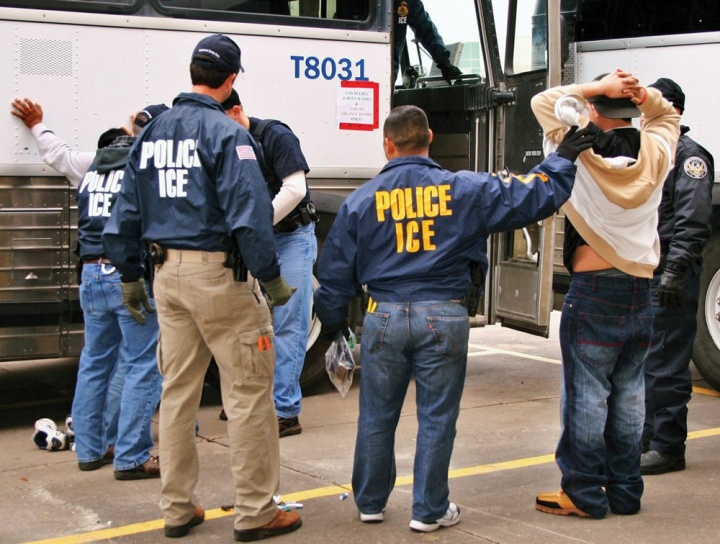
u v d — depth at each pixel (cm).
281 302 404
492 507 455
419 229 400
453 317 403
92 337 511
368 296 415
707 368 699
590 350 423
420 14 727
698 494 476
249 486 411
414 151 411
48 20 571
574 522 434
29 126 567
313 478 500
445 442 411
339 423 613
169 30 600
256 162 395
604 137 404
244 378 405
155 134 409
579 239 427
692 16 698
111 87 587
